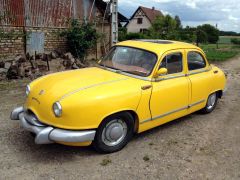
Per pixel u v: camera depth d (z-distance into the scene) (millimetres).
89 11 14641
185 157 4805
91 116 4258
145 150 4938
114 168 4328
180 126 6109
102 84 4648
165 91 5230
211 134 5793
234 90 9695
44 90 4508
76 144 4305
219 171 4453
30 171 4129
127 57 5500
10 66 9664
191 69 5992
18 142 4949
